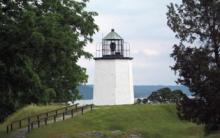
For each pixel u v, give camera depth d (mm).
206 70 29156
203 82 29266
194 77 29484
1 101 43250
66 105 55594
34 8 40125
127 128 49406
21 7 39000
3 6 38312
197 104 29969
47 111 52812
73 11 53906
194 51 29828
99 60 67062
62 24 52250
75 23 53750
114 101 66438
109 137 45594
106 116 51531
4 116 51750
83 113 51812
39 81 39938
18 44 36906
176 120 54312
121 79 66812
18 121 47562
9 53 37562
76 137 44000
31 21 36750
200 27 30016
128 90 67312
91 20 55344
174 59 30344
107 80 66750
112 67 66562
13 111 51312
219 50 29672
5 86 39406
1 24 37250
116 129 49062
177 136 48812
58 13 47750
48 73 50031
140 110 55281
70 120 48656
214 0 29641
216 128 30562
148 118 53594
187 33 30281
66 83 55031
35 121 46500
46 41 37438
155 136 48312
